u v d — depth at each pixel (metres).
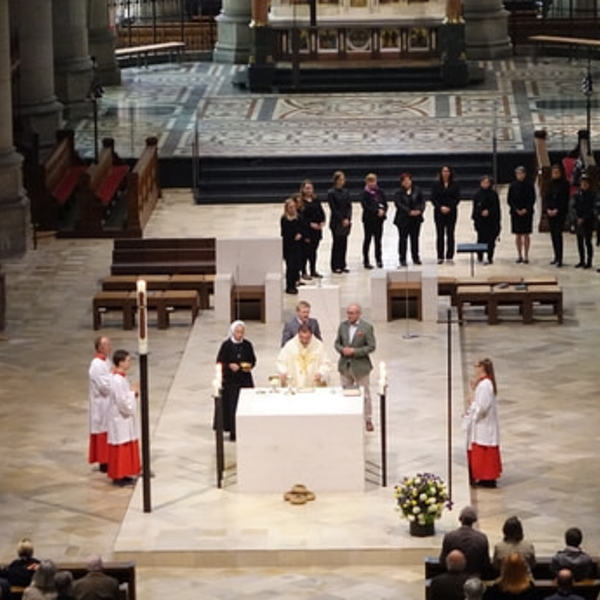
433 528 46.72
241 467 49.16
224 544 46.38
